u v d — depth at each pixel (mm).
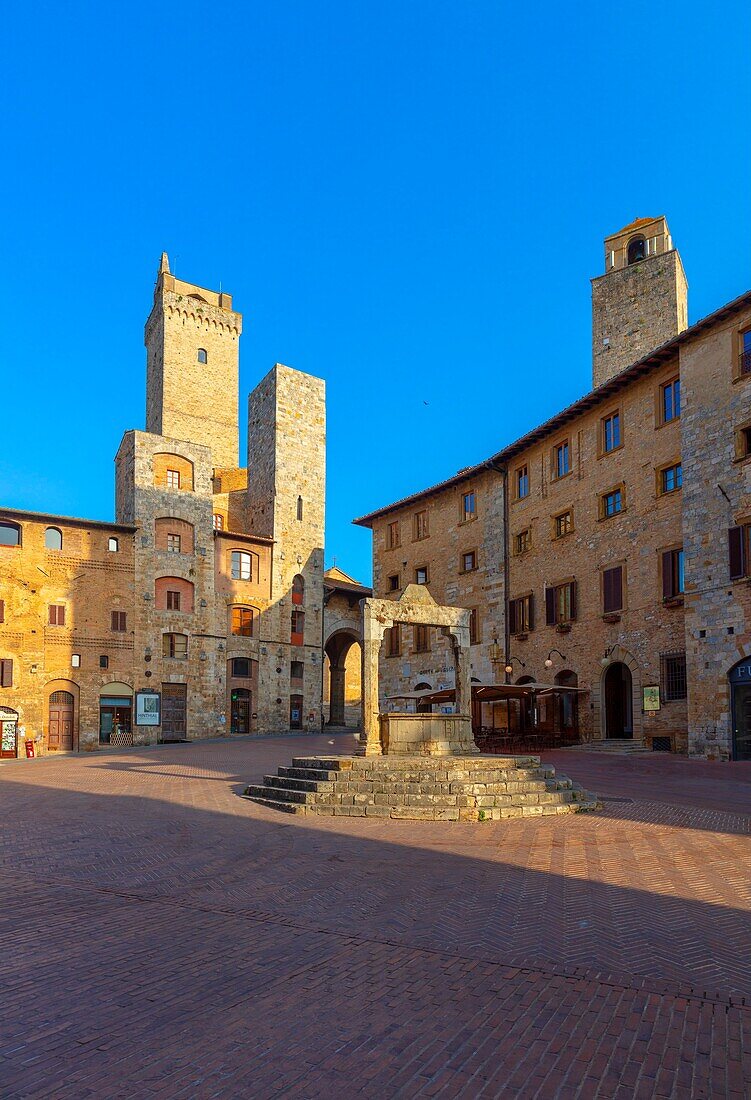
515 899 12055
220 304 83688
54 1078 6695
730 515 33281
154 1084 6598
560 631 44156
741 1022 7703
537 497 47344
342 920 11156
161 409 77875
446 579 54250
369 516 61344
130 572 54594
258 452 67375
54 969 9258
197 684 56594
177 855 15672
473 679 51062
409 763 21875
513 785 20891
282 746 44625
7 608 49750
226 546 60281
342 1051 7148
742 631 32312
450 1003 8172
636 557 39500
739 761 31797
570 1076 6691
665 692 37219
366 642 25828
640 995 8344
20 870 14609
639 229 51688
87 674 52062
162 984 8758
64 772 33781
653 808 20562
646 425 39531
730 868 13875
